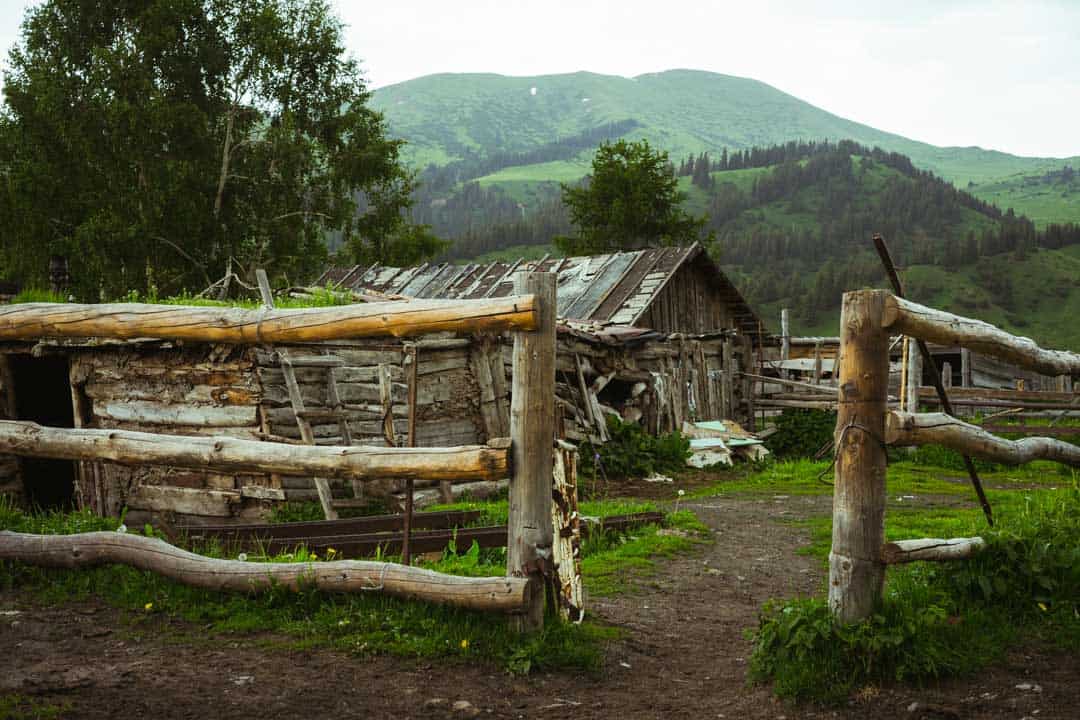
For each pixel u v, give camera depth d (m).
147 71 32.19
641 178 51.62
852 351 4.38
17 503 14.54
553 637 4.70
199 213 31.97
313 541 7.34
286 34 34.84
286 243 34.94
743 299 26.36
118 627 4.68
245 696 3.81
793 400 24.08
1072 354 6.52
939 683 4.16
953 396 17.89
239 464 5.07
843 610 4.37
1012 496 11.68
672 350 22.11
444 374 14.52
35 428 5.57
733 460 19.92
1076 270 194.75
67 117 31.42
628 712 4.02
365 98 37.41
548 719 3.86
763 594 6.86
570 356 18.17
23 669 3.97
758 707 4.11
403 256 44.22
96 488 13.19
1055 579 5.16
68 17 32.72
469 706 3.90
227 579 5.04
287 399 12.37
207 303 13.45
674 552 8.45
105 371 13.47
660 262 24.38
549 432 4.74
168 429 12.87
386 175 37.66
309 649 4.45
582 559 7.91
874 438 4.36
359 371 13.17
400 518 8.97
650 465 17.34
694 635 5.57
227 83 34.44
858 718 3.88
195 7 32.88
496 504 11.24
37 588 5.25
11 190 30.97
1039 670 4.31
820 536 9.47
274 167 35.31
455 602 4.68
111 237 29.97
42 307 5.86
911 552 4.46
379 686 4.05
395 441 12.86
